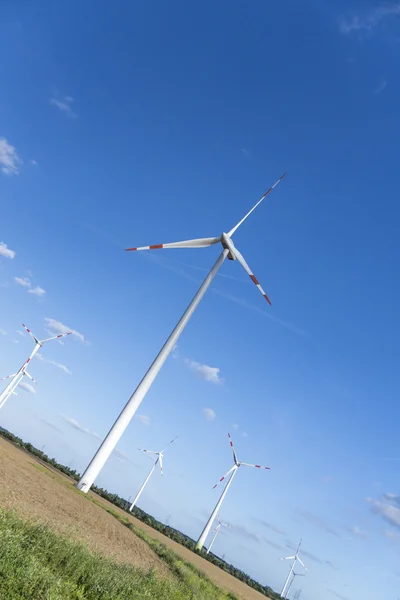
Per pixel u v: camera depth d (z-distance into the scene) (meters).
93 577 11.41
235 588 45.25
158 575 19.66
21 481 22.47
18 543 9.82
